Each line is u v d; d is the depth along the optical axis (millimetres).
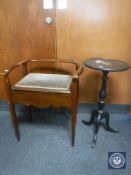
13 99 1527
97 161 1463
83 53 1863
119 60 1736
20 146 1615
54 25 1779
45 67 1939
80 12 1723
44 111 2127
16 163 1443
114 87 1964
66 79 1601
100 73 1911
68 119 2004
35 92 1470
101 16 1725
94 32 1784
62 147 1603
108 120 1773
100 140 1682
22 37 1844
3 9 1754
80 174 1356
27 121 1965
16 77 1983
